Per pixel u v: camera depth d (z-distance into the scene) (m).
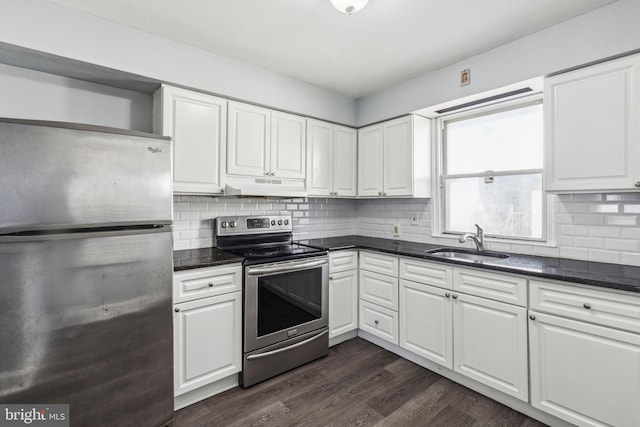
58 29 1.70
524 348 1.77
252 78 2.47
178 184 2.13
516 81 2.07
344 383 2.17
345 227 3.57
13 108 1.84
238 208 2.78
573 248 2.06
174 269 1.83
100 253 1.46
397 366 2.40
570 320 1.60
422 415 1.82
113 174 1.49
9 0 1.57
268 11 1.78
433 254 2.33
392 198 3.19
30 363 1.29
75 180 1.38
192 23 1.90
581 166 1.78
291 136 2.74
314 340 2.48
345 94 3.12
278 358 2.26
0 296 1.22
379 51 2.26
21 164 1.26
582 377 1.56
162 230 1.66
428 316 2.28
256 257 2.19
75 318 1.39
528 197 2.36
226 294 2.06
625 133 1.64
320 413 1.85
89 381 1.44
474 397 2.00
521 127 2.40
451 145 2.84
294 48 2.21
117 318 1.51
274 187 2.57
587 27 1.78
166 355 1.69
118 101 2.20
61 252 1.35
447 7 1.75
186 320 1.89
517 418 1.79
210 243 2.62
